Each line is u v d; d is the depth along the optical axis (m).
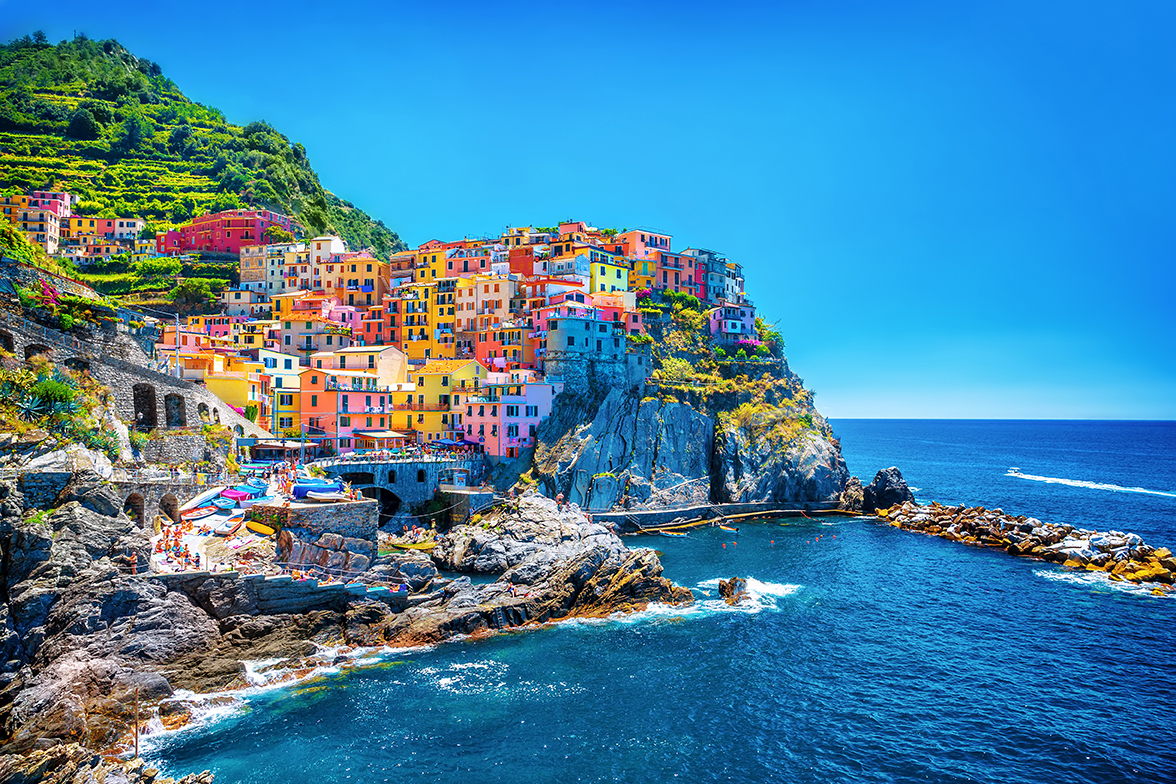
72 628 54.69
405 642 70.06
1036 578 100.12
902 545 119.00
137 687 54.28
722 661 70.31
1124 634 78.75
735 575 99.00
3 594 55.66
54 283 91.56
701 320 176.50
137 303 177.00
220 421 101.69
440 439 131.62
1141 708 62.22
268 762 50.84
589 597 83.31
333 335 153.00
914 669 69.44
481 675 65.31
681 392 147.75
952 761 54.16
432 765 51.81
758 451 146.12
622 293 166.12
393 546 99.25
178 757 50.66
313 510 76.25
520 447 129.62
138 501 71.50
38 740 47.25
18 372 71.56
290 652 64.31
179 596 61.28
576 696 62.34
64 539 57.56
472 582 89.38
